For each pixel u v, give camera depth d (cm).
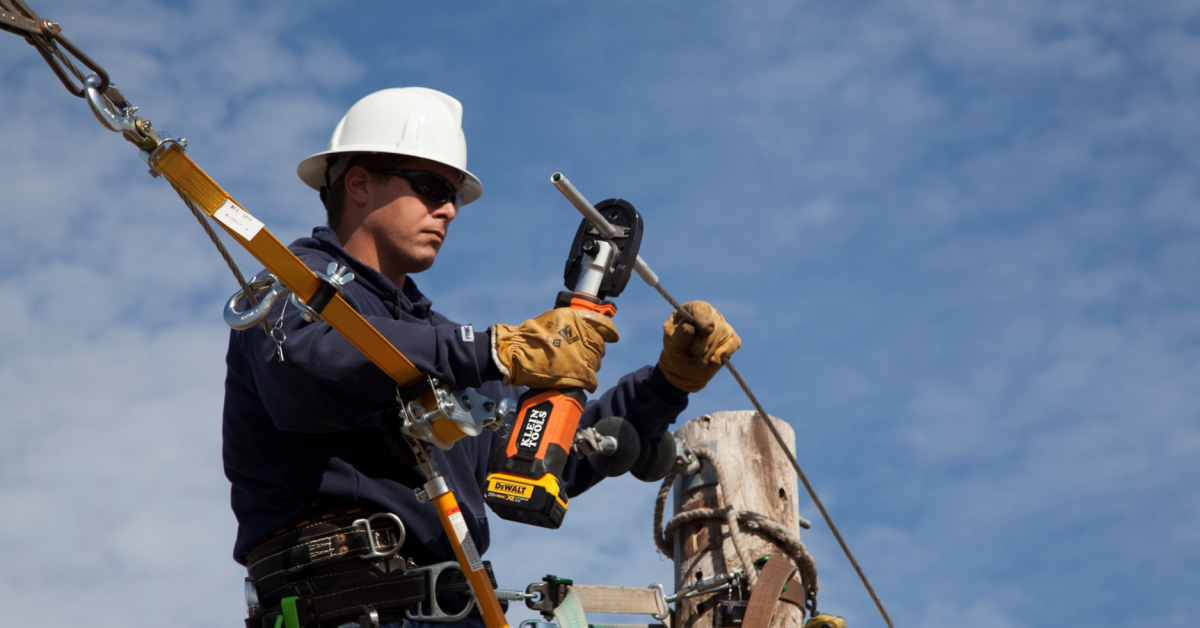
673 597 492
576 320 364
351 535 355
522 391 448
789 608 491
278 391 342
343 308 326
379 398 344
